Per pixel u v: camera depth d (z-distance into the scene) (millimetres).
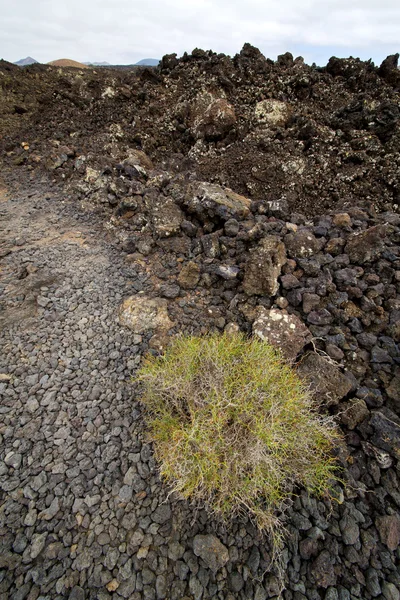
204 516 2162
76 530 2117
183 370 2449
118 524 2145
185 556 2025
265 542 2072
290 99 6949
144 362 2984
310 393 2518
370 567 1979
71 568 1975
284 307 3404
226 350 2496
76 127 7664
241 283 3623
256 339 2830
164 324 3400
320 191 5480
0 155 7199
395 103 6211
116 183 5398
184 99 7527
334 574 1959
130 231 4863
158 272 4109
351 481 2289
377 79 7062
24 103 8742
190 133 6844
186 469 2023
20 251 4523
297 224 4418
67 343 3279
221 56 7895
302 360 2898
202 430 2010
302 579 1968
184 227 4438
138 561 2004
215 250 4066
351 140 5758
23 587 1892
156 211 4586
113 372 3021
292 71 7129
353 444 2492
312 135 5938
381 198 5188
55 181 6402
